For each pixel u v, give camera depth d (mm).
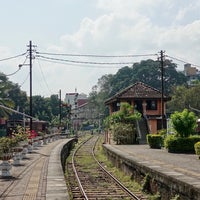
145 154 32312
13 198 14945
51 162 29422
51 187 17562
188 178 16625
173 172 18891
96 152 53219
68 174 29781
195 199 14219
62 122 114000
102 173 30375
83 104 183625
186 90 104938
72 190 21781
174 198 15969
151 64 132125
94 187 22781
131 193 19641
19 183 18797
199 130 47906
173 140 34094
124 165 29047
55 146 48406
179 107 101125
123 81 140125
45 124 80938
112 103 70438
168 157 29125
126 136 51406
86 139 93562
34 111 118812
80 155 48938
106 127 64188
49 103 134875
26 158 32688
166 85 128500
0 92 62719
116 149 39812
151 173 20531
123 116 53438
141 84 66875
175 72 130125
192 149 33875
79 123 153000
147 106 64188
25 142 33688
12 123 64562
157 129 60125
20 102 96062
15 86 94750
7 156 20906
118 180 25422
